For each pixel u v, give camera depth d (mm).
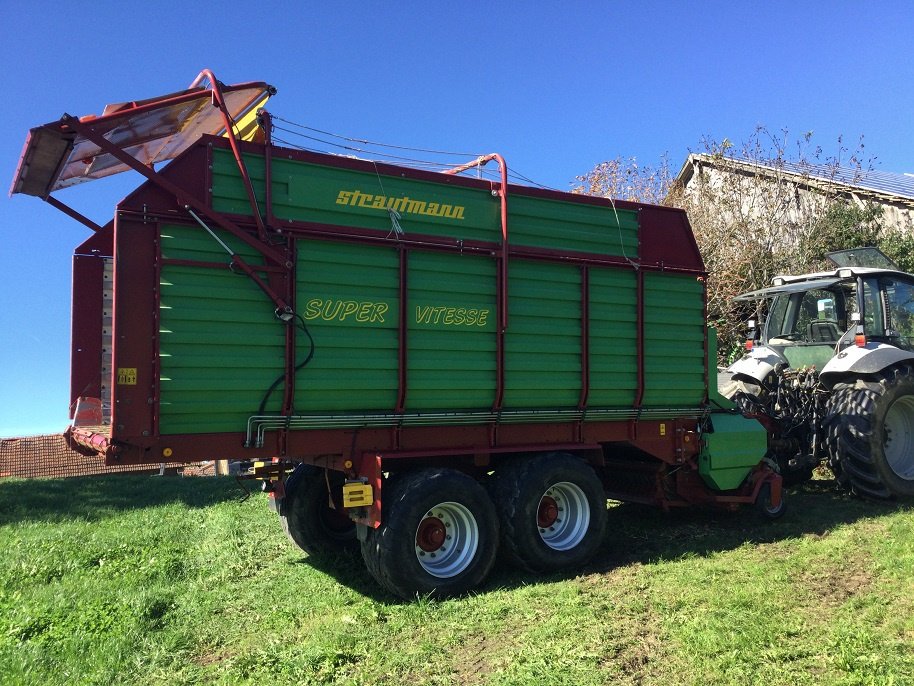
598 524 5512
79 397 5180
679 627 3898
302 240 4605
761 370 8141
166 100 4434
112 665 3705
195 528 7234
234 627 4309
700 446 6441
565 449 5637
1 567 5621
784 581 4664
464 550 4914
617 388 5832
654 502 6598
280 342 4504
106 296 5285
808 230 14250
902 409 7633
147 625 4285
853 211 14719
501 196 5371
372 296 4816
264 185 4562
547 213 5562
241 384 4359
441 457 5242
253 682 3479
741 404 8109
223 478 11586
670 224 6285
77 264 5223
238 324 4395
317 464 5242
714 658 3484
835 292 8156
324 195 4719
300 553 6105
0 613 4500
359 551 6023
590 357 5695
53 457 13391
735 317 13109
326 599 4750
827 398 7809
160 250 4203
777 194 14602
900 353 7289
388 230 4910
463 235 5207
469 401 5164
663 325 6160
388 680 3469
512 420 5375
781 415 8117
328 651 3742
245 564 5746
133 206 4148
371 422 4797
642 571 5109
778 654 3473
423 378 4945
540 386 5426
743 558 5332
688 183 17734
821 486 8164
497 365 5250
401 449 4988
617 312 5883
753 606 4188
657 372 6078
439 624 4180
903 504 7062
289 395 4492
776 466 7000
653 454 6203
